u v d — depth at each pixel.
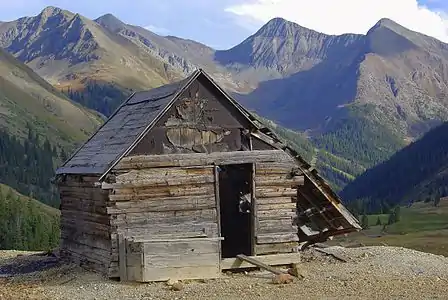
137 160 22.73
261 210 24.42
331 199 26.55
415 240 113.62
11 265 28.64
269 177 24.61
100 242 23.94
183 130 23.62
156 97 25.58
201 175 23.44
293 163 24.97
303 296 18.73
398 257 26.02
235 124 24.45
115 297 19.12
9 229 106.69
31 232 108.06
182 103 23.67
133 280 21.83
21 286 21.50
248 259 23.16
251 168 24.55
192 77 23.61
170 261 21.89
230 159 23.92
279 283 21.02
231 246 28.69
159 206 22.84
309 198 27.09
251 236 24.48
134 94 29.39
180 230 22.97
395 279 21.55
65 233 28.17
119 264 22.22
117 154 22.69
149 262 21.64
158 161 22.98
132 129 24.34
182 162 23.27
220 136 24.19
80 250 26.16
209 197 23.42
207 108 24.06
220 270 22.53
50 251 31.89
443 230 145.88
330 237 28.73
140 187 22.69
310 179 25.70
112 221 22.33
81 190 26.00
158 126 23.22
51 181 29.36
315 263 25.09
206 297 18.81
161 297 18.92
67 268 25.62
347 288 19.94
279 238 24.47
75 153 28.11
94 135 28.34
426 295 18.73
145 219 22.66
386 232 150.62
